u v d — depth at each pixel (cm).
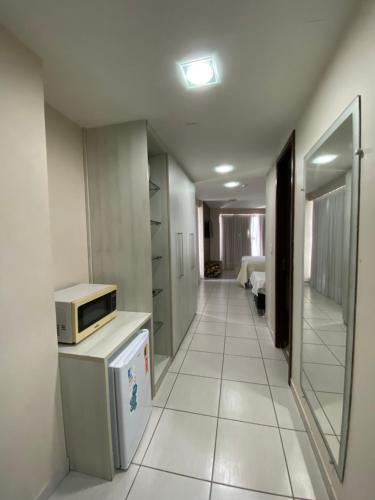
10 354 101
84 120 177
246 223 877
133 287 191
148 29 100
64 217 170
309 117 152
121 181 186
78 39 104
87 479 130
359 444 92
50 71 125
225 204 782
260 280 402
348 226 103
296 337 186
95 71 125
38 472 115
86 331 145
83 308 142
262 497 119
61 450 130
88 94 146
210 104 159
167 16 94
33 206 111
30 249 110
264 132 203
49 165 157
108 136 186
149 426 163
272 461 137
